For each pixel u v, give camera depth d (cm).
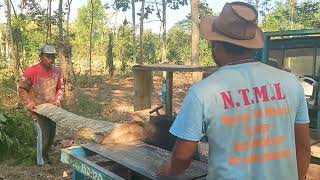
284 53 482
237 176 201
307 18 3247
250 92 205
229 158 203
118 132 437
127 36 3119
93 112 1190
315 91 439
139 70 448
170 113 448
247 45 208
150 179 336
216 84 204
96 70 2903
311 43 457
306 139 221
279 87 210
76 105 1192
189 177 315
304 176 228
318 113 432
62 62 1192
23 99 634
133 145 425
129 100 1489
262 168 203
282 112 208
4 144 692
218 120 202
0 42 2797
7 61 2289
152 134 430
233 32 208
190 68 408
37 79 641
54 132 668
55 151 734
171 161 213
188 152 205
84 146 429
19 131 747
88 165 373
